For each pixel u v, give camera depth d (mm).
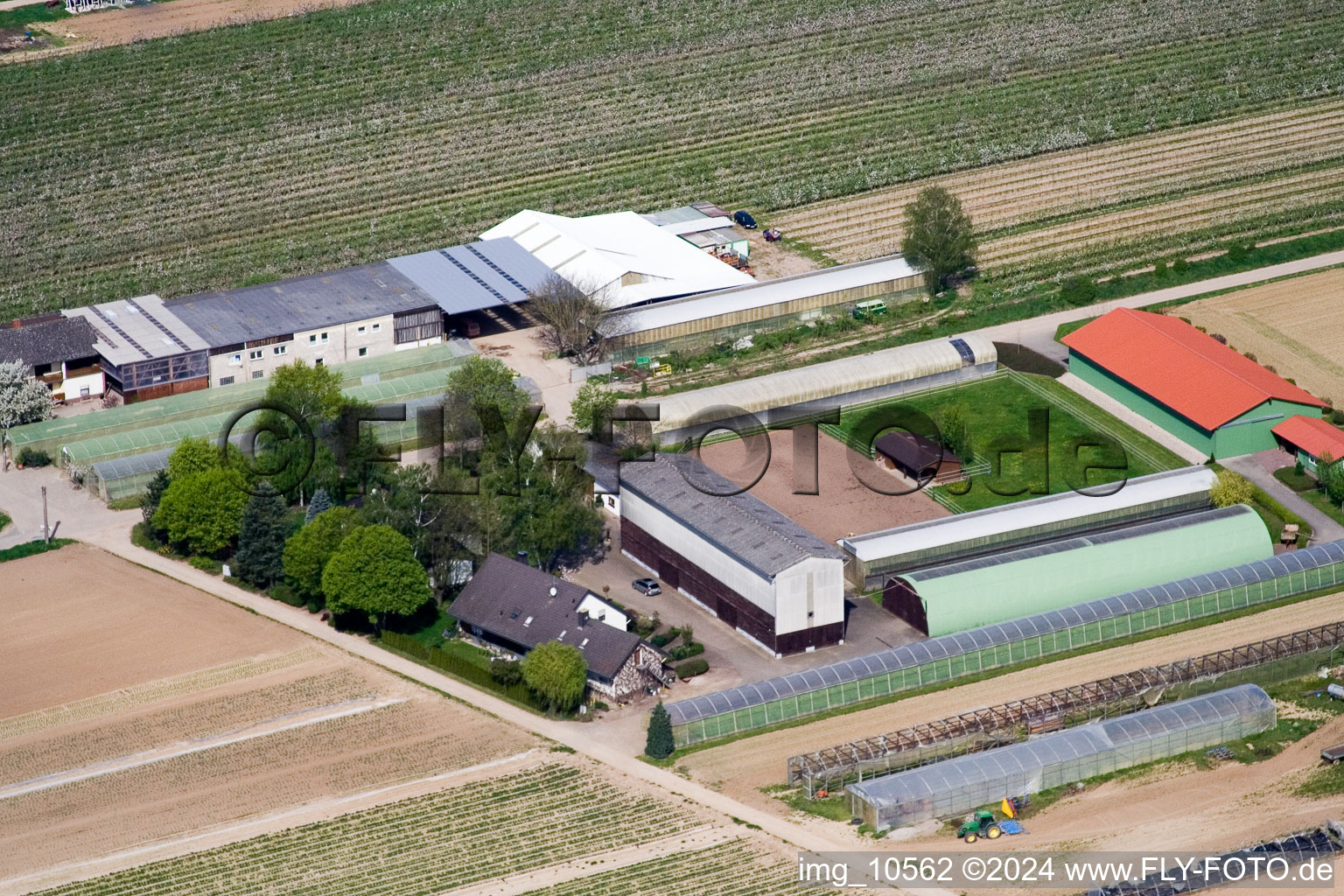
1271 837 166375
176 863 164750
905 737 177750
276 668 193000
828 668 188500
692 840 166750
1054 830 168625
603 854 164875
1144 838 167000
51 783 176250
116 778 176750
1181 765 178125
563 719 185000
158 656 195000
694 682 190625
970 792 170750
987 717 180500
